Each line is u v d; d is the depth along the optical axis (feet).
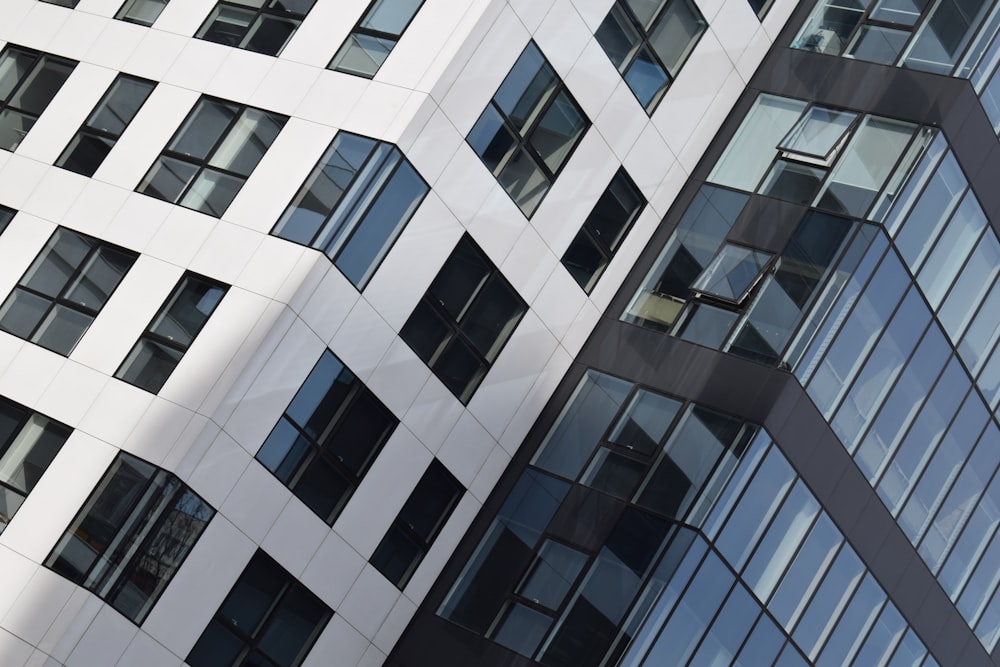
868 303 94.22
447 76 86.94
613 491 92.84
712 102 103.81
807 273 93.86
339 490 88.53
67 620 80.02
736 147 103.55
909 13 102.32
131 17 99.14
